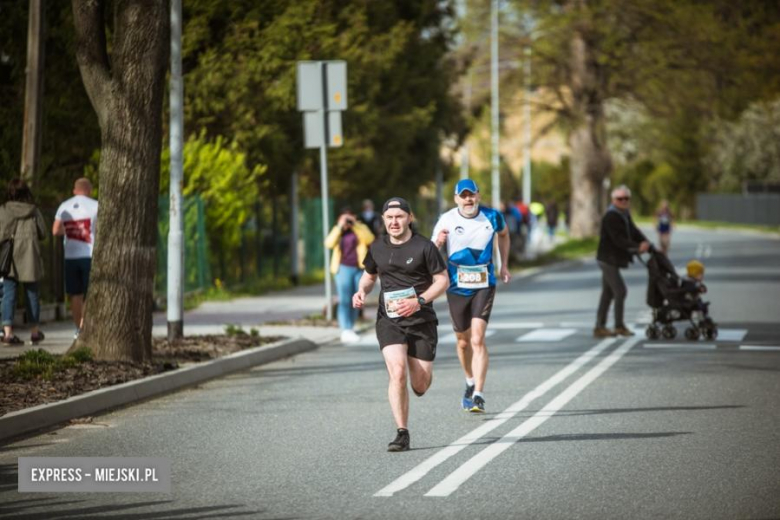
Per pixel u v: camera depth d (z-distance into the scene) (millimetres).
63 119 70438
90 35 43406
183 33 72500
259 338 53469
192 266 78250
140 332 43375
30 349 45219
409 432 32281
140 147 43281
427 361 30625
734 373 44031
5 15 68688
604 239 56719
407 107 112875
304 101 63000
